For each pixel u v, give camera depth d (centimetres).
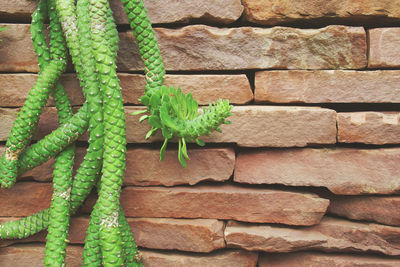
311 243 71
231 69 72
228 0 72
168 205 73
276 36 72
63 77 73
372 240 72
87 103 69
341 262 72
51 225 68
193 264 73
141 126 73
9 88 72
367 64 72
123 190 73
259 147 73
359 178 71
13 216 74
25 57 73
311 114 71
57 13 69
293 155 72
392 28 71
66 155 70
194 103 69
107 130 67
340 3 71
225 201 72
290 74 72
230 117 72
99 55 66
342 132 71
